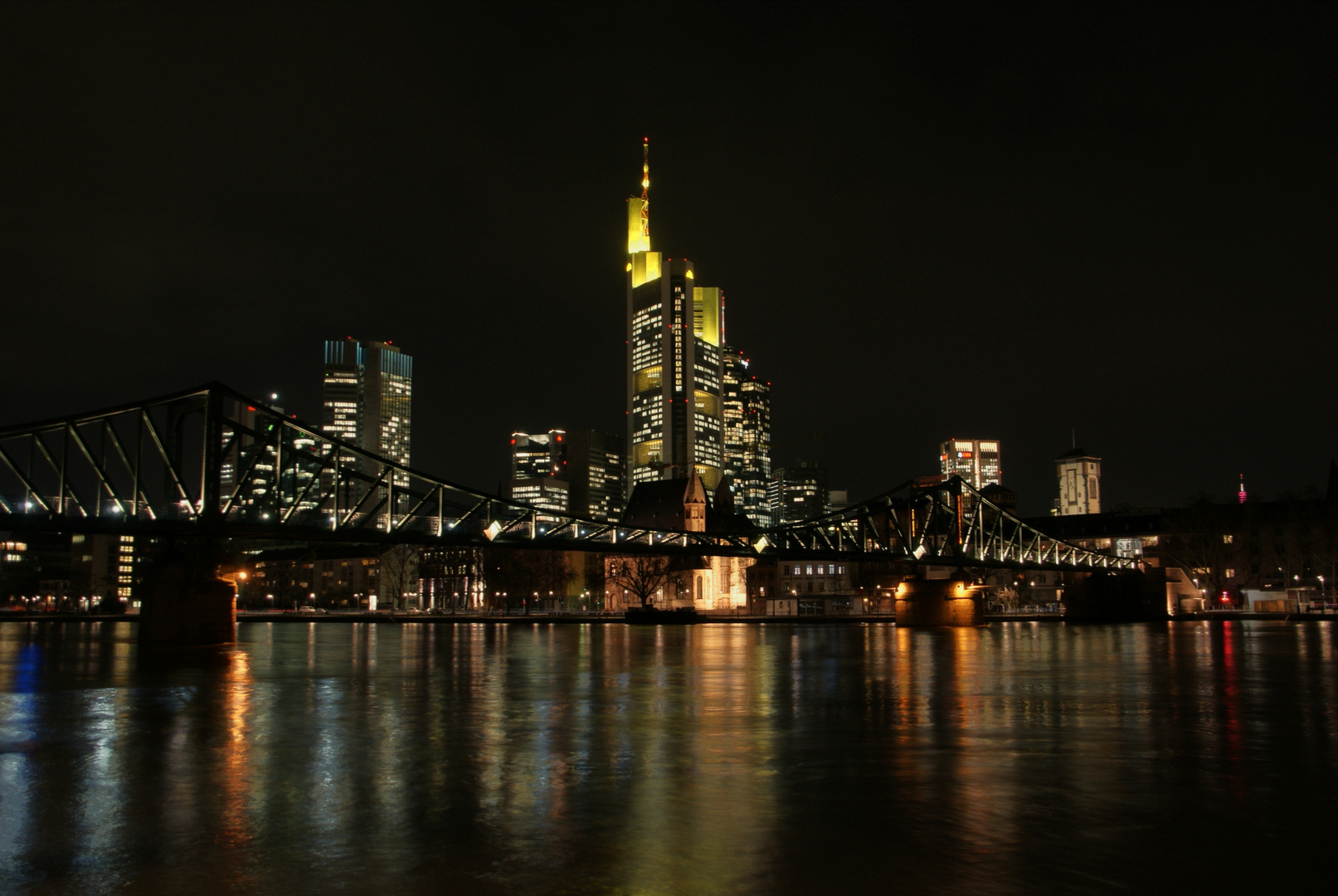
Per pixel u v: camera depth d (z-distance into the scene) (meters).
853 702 41.53
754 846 18.28
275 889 16.03
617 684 50.38
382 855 17.88
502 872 16.80
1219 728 33.41
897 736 31.72
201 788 23.83
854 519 145.25
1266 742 30.48
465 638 110.50
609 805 21.66
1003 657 71.31
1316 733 32.44
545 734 32.31
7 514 77.06
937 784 23.81
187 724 35.53
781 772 25.47
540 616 181.25
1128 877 16.42
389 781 24.52
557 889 15.93
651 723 34.88
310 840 18.92
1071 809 21.17
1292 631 119.00
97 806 22.00
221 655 77.12
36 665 66.62
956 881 16.22
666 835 19.06
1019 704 40.69
